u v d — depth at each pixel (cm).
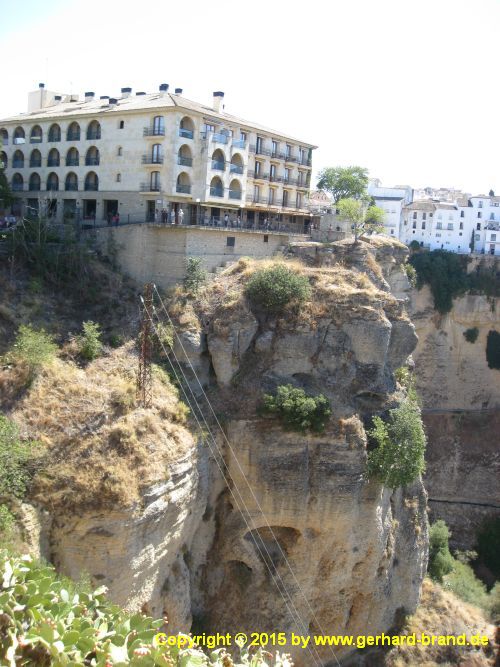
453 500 6962
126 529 2902
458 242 10675
